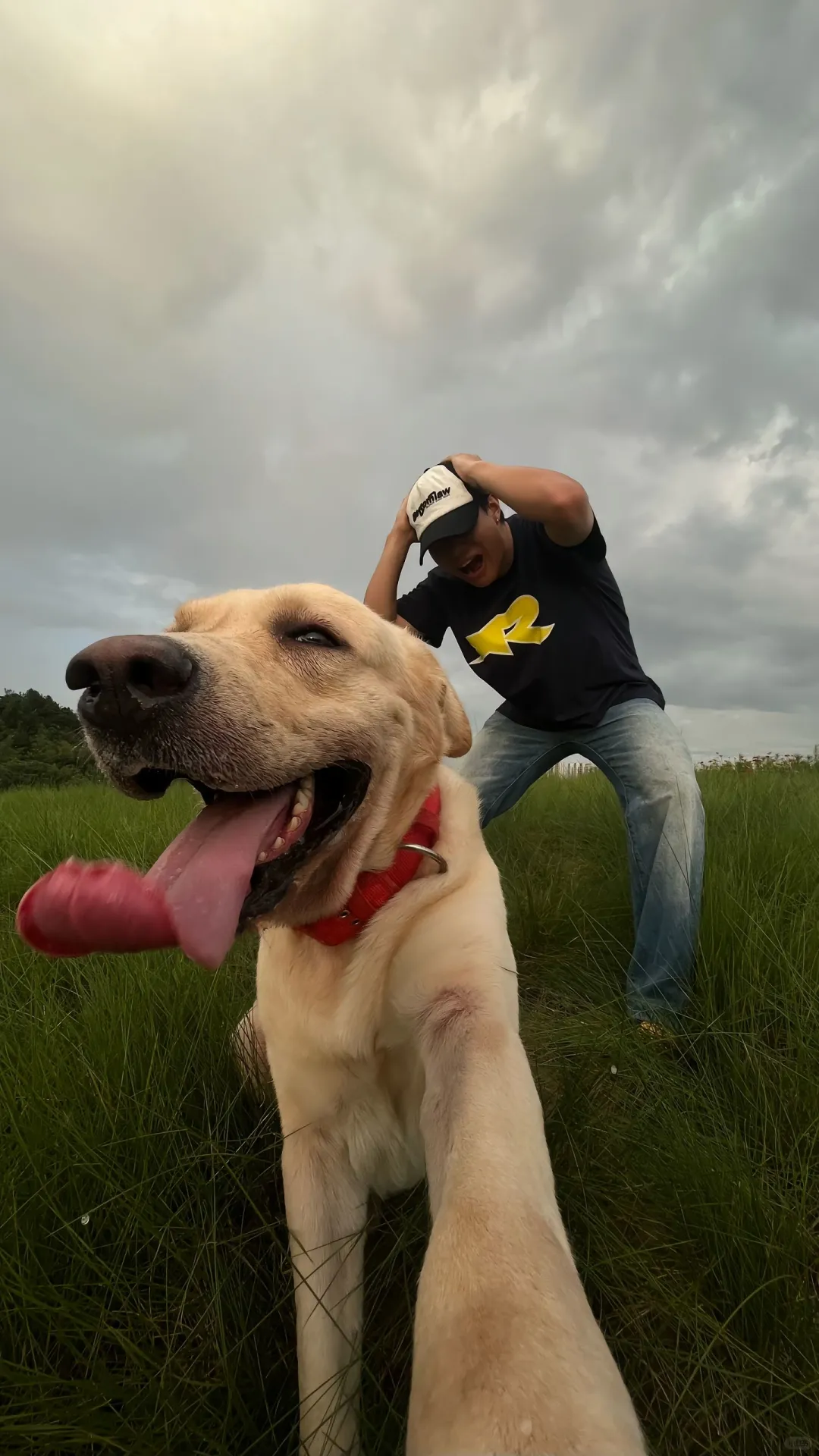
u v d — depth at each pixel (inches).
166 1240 29.6
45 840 82.0
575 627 64.1
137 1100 35.2
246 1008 50.2
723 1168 31.0
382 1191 35.7
